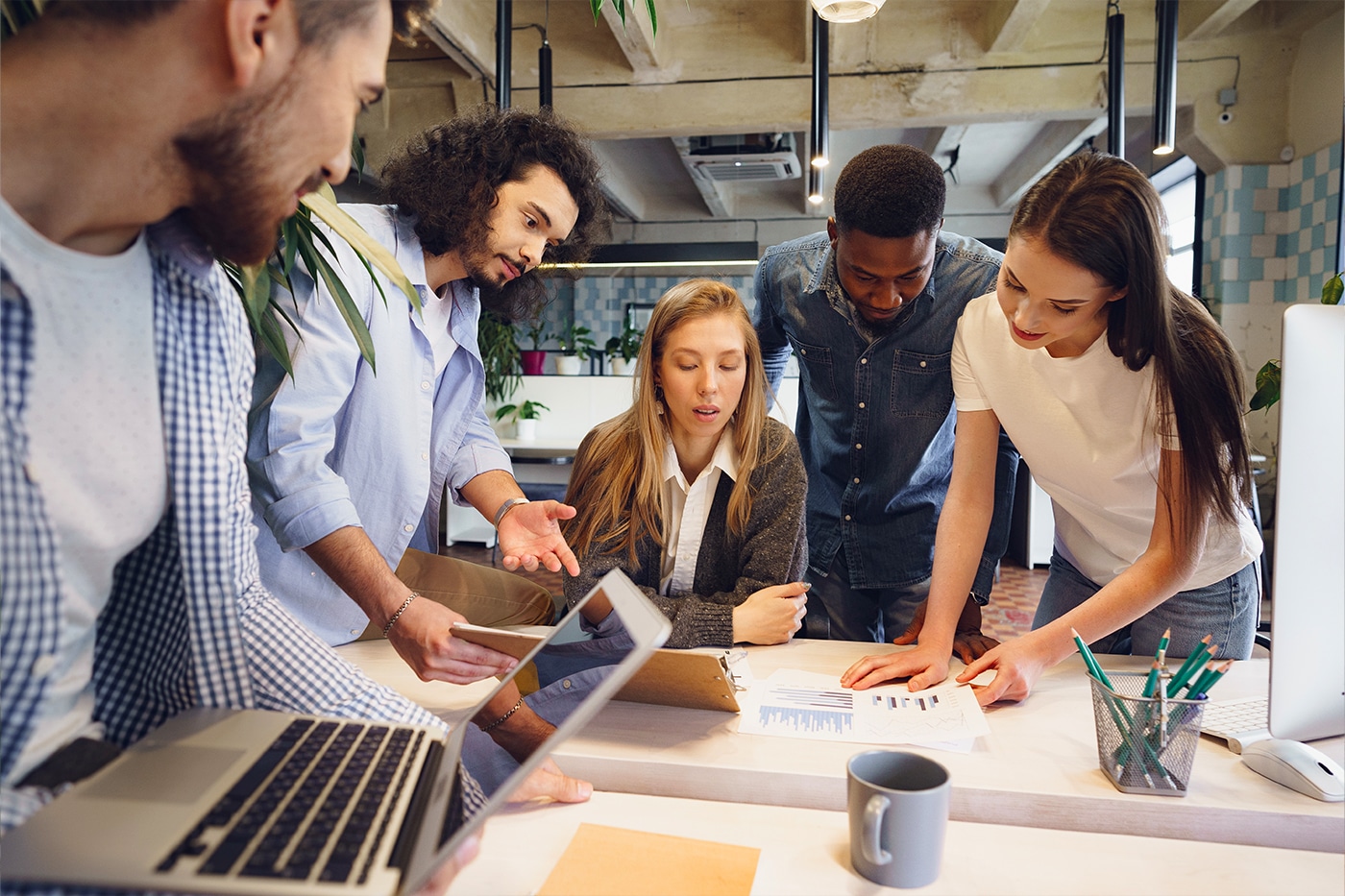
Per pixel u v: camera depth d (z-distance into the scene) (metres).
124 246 0.71
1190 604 1.41
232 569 0.86
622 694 1.09
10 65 0.59
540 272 1.68
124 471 0.71
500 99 3.14
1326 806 0.84
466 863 0.67
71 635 0.71
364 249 0.98
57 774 0.65
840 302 1.76
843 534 1.95
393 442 1.35
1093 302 1.08
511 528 1.36
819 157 3.71
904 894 0.73
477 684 1.20
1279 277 5.43
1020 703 1.13
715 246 7.09
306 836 0.57
